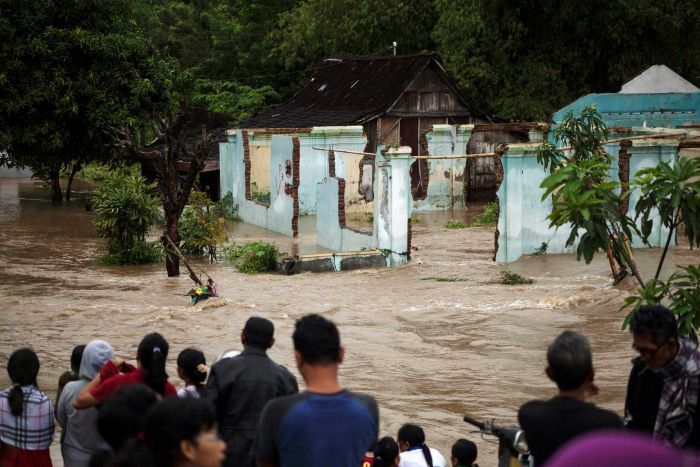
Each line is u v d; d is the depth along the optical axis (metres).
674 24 57.88
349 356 20.42
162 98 39.19
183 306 25.92
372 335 22.31
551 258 32.75
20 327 23.41
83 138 38.12
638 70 59.94
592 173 14.80
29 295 27.73
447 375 18.92
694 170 12.80
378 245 33.84
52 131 36.56
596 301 25.14
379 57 58.09
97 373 9.90
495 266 32.06
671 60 61.56
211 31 80.94
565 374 7.32
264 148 49.72
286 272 32.16
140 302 26.52
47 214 50.25
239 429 8.97
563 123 28.75
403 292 27.78
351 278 30.72
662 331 8.06
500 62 60.03
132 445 6.07
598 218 14.41
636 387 8.58
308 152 48.94
